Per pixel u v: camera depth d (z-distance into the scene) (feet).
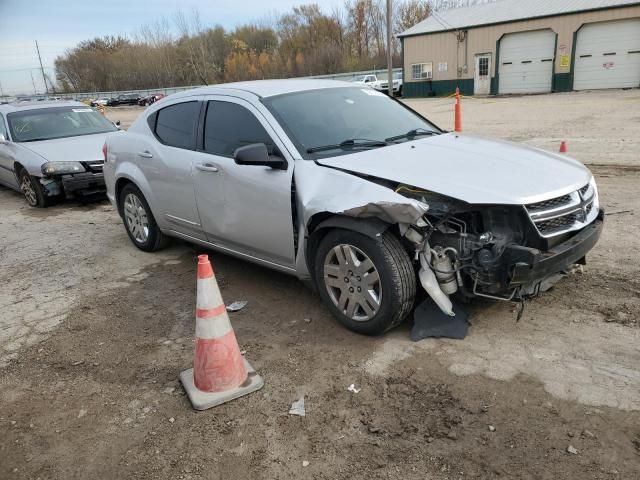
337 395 10.37
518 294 11.10
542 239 10.71
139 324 14.14
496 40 103.55
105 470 8.99
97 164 27.96
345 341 12.22
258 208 13.57
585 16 92.02
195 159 15.39
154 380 11.47
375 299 11.62
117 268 18.49
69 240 22.45
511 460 8.40
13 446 9.78
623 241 16.75
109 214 26.63
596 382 10.00
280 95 14.60
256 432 9.57
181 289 16.22
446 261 11.19
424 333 11.92
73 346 13.21
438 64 113.39
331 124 14.12
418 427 9.30
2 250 21.75
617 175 25.63
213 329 10.46
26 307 15.81
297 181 12.51
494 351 11.25
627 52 90.02
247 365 11.43
